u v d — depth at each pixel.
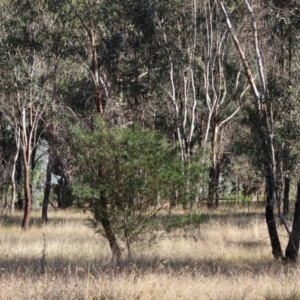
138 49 38.94
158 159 20.84
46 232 32.53
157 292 12.77
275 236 22.12
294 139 21.09
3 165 56.47
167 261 19.52
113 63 36.09
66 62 36.75
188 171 21.33
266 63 27.89
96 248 23.69
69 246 24.06
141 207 21.11
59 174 53.25
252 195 58.56
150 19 38.16
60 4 27.81
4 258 20.17
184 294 12.88
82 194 20.81
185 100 44.44
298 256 21.48
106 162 20.84
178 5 39.22
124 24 36.88
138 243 22.14
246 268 18.67
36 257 20.69
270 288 13.70
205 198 24.42
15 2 33.91
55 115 38.97
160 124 44.91
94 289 12.81
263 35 28.36
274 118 22.81
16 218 45.88
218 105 46.75
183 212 22.30
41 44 34.44
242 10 36.06
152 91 43.88
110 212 21.00
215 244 25.22
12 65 35.44
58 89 37.34
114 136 20.81
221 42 41.53
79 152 21.19
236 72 47.12
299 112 21.30
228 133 54.00
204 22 41.75
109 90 37.75
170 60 41.16
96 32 29.67
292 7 23.75
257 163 22.80
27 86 36.31
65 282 13.60
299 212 21.09
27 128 46.09
